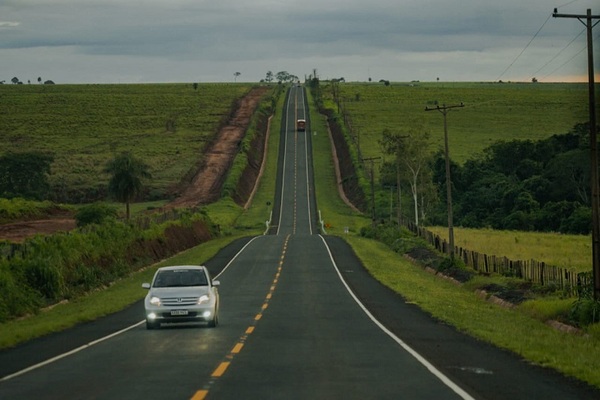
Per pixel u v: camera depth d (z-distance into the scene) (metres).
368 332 41.06
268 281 81.19
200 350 33.47
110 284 77.19
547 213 171.75
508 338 37.81
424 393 22.61
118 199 138.38
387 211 199.25
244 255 113.25
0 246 70.12
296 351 32.91
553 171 188.50
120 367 28.77
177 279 46.28
